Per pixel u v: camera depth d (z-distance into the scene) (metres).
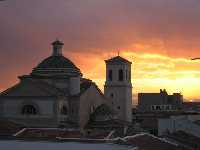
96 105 110.69
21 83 98.19
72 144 41.91
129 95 130.50
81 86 109.25
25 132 58.53
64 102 101.31
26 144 41.56
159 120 93.25
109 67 129.75
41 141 42.38
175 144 72.00
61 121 98.31
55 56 113.19
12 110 97.88
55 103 96.50
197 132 89.50
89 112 107.12
